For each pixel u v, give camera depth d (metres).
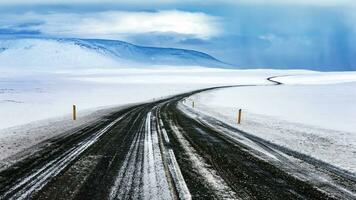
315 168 8.75
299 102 40.19
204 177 7.51
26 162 8.79
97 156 9.62
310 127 18.53
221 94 56.44
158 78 122.06
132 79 112.50
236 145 11.96
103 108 30.11
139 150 10.59
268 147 11.74
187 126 17.38
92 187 6.64
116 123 18.30
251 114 26.58
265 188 6.82
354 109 31.97
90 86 71.94
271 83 102.00
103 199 5.96
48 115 26.12
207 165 8.70
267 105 36.72
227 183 7.10
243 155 10.17
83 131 14.98
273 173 8.08
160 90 68.12
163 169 8.16
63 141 12.22
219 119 21.81
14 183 6.89
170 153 10.17
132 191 6.42
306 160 9.73
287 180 7.50
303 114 27.50
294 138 14.25
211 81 110.75
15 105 32.47
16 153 9.97
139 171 7.93
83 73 172.62
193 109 29.70
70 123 18.22
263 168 8.56
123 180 7.15
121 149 10.73
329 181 7.54
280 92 59.41
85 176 7.45
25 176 7.41
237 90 66.81
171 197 6.12
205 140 12.89
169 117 22.00
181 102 39.59
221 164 8.87
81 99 43.41
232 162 9.16
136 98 49.78
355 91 59.56
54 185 6.76
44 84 73.62
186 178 7.39
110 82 91.81
